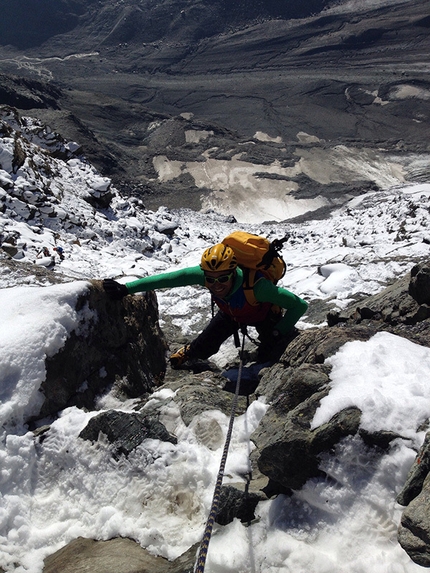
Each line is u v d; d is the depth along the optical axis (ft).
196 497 12.23
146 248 57.67
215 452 13.10
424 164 597.11
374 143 654.94
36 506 12.88
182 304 34.32
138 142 625.41
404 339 13.56
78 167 74.23
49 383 14.69
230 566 10.16
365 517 9.98
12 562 11.62
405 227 53.31
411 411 10.48
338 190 529.04
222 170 558.56
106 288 17.11
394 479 9.94
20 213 50.29
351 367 12.19
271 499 11.31
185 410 14.26
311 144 626.64
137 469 12.80
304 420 11.05
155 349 20.66
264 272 16.49
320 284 31.53
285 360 15.33
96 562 11.02
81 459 13.23
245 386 17.38
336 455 10.39
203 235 75.36
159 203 505.25
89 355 16.24
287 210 503.61
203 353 19.31
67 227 53.26
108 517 12.26
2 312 15.40
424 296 18.42
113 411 13.66
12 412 13.74
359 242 51.06
